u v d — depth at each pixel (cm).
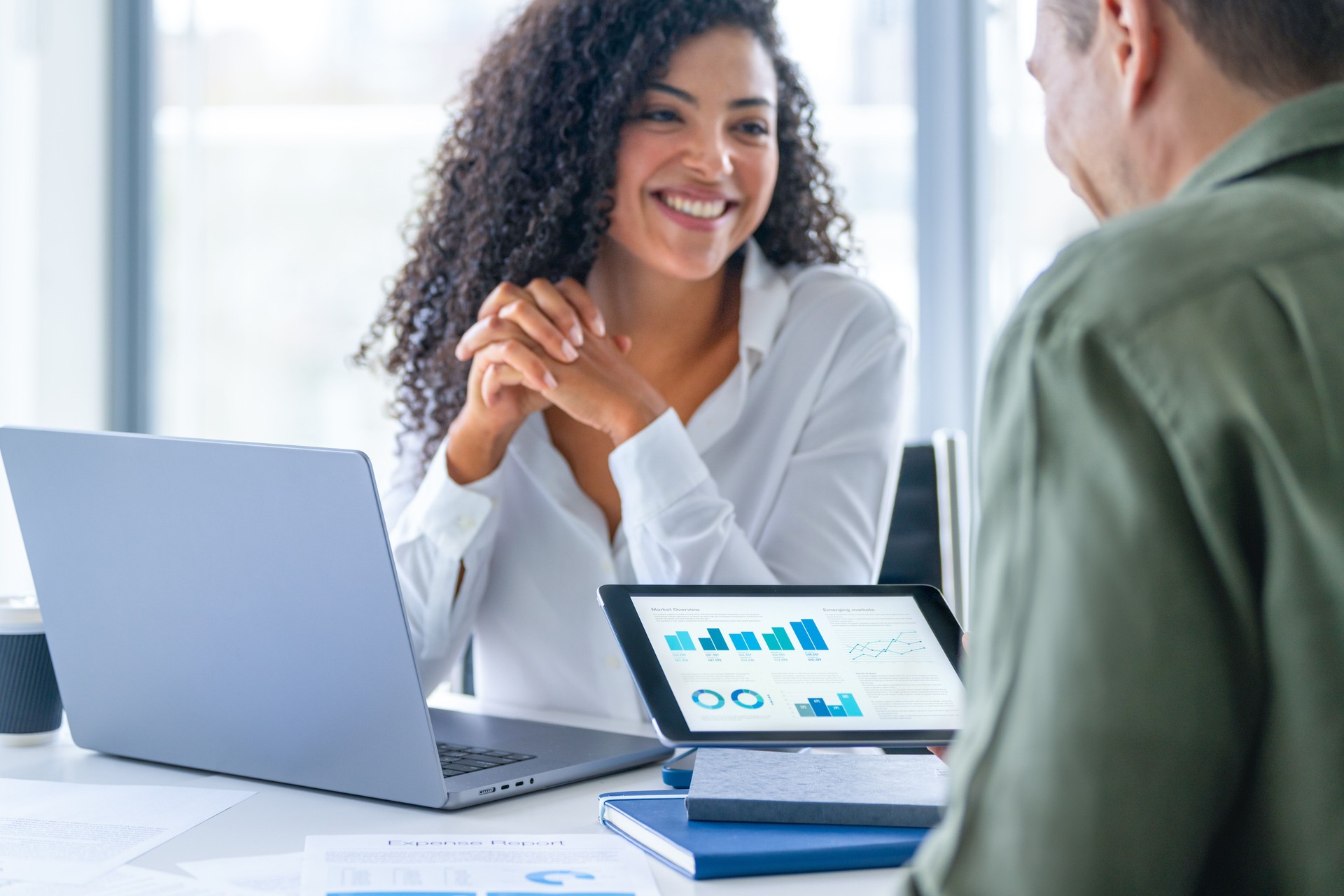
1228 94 59
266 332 276
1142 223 55
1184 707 48
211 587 100
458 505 142
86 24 268
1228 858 54
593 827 93
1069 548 50
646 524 138
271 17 272
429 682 144
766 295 160
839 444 155
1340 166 57
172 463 98
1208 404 49
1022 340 53
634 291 162
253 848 86
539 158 158
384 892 76
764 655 91
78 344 270
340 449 90
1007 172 253
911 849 84
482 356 141
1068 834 48
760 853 82
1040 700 49
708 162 150
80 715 114
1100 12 62
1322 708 49
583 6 153
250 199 275
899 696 90
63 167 266
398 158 270
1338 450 49
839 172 256
